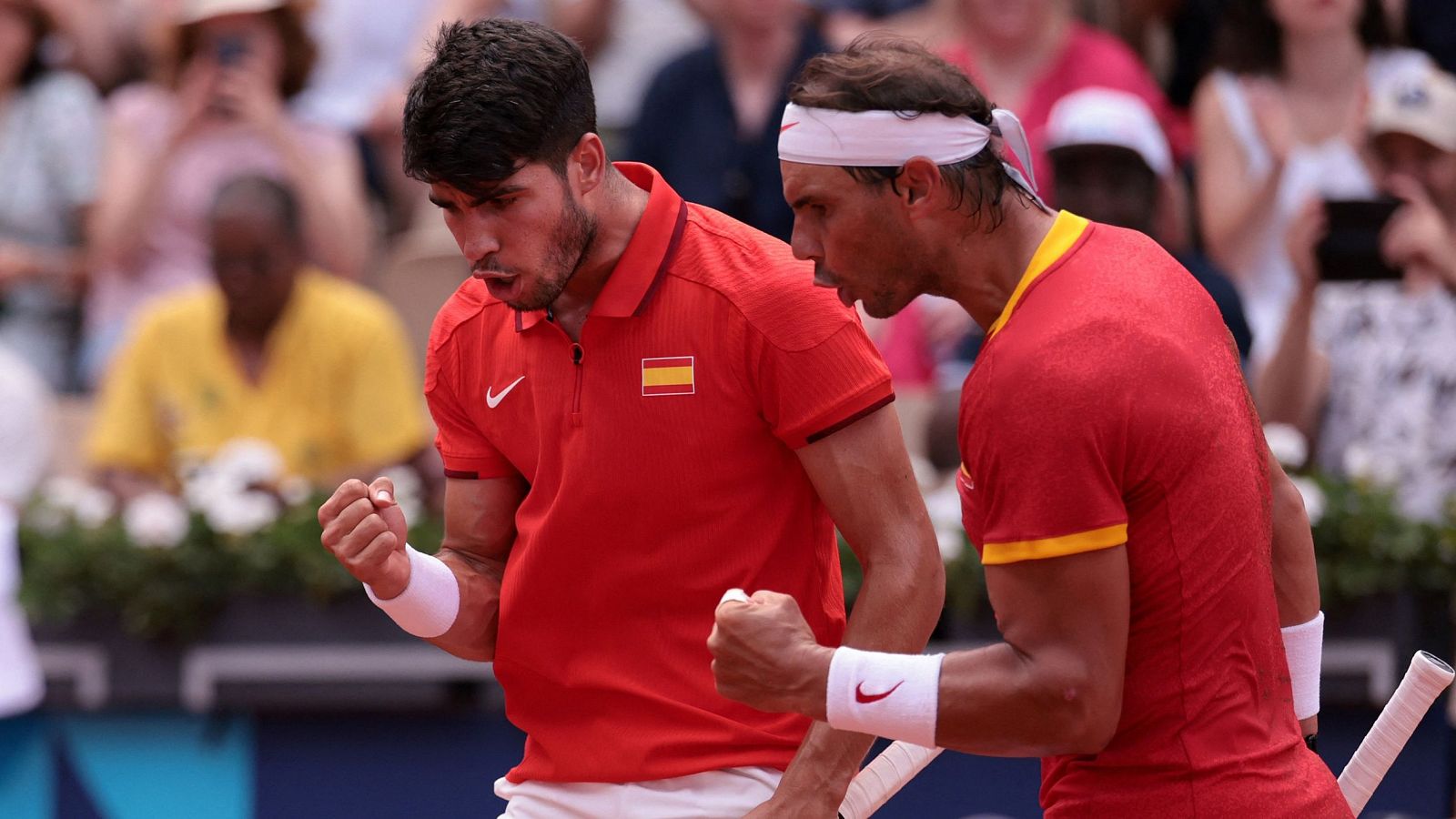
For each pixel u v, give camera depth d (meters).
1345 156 20.81
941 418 17.36
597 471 9.45
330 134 21.92
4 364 18.61
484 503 10.29
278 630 16.89
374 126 22.67
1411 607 16.67
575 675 9.81
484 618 10.13
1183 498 7.92
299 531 16.84
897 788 9.69
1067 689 7.74
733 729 9.67
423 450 18.78
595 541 9.57
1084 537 7.70
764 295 9.20
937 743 8.03
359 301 18.94
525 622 9.87
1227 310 18.23
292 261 18.61
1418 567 16.55
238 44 21.36
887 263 8.25
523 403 9.75
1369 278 18.00
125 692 16.98
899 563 9.23
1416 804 17.03
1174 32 22.84
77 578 16.83
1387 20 21.27
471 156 8.62
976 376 7.99
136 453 18.80
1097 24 23.09
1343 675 16.67
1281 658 8.51
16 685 16.77
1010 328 7.99
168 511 17.06
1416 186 19.25
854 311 9.39
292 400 18.59
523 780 10.36
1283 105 20.95
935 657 8.04
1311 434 18.45
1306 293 17.98
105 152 22.20
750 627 8.21
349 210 21.44
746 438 9.42
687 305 9.31
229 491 17.02
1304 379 18.20
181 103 21.66
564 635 9.80
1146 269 8.22
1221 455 8.03
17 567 17.00
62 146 22.19
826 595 9.88
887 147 8.04
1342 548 16.56
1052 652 7.77
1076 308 7.92
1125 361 7.80
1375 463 18.19
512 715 10.26
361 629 16.84
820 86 8.17
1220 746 8.15
